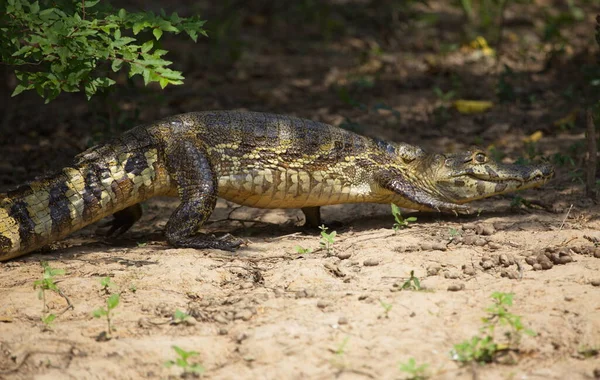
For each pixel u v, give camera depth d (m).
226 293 10.21
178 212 12.03
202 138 12.38
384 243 11.57
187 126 12.36
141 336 9.07
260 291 10.15
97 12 11.88
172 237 11.99
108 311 9.14
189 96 21.91
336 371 8.27
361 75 23.67
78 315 9.56
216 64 25.09
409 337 8.79
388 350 8.56
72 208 11.64
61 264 11.16
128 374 8.44
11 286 10.36
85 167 11.84
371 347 8.62
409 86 22.67
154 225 13.88
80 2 11.94
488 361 8.41
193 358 8.62
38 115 20.56
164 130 12.26
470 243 11.51
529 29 27.84
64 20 11.05
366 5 30.12
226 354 8.76
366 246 11.50
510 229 12.23
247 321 9.34
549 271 10.41
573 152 16.75
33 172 16.66
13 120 20.12
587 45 25.28
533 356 8.51
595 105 15.82
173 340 8.93
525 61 23.73
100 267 10.96
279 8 30.38
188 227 12.02
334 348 8.62
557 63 23.69
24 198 11.48
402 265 10.66
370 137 13.41
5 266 11.16
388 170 13.15
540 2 31.19
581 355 8.51
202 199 12.06
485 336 8.77
